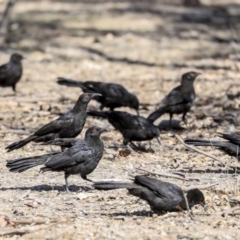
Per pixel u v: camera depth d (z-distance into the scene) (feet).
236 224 35.32
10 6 109.40
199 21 137.49
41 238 33.32
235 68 92.38
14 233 33.78
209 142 44.27
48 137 46.34
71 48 106.73
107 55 103.50
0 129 59.47
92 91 62.54
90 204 38.93
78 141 40.14
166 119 62.08
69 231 33.96
